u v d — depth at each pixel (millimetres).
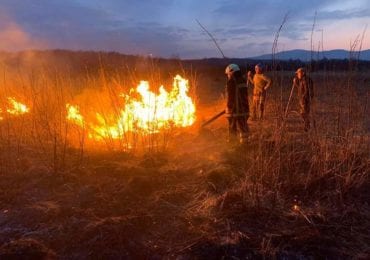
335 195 5609
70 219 5008
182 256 4320
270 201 5359
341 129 6512
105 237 4559
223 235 4637
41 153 7184
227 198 5336
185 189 5859
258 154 6113
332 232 4762
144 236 4684
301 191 5711
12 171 6535
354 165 6223
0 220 5113
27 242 4336
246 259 4262
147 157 7094
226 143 7902
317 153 6270
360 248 4508
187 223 4930
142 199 5574
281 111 6164
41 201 5555
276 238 4559
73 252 4406
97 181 6164
